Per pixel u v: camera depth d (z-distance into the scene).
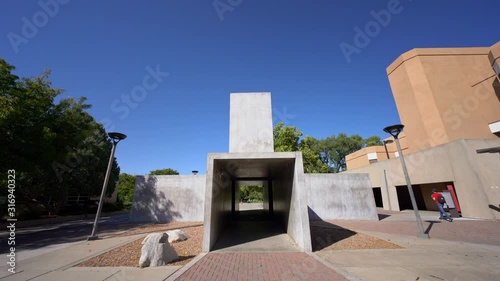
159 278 4.76
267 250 7.09
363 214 14.40
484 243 7.34
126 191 37.75
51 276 4.90
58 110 14.10
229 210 12.75
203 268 5.39
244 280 4.61
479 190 12.49
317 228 10.87
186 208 14.91
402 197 22.19
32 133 11.49
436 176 15.17
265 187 17.34
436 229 9.96
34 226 14.63
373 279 4.53
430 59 20.77
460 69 20.36
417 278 4.54
